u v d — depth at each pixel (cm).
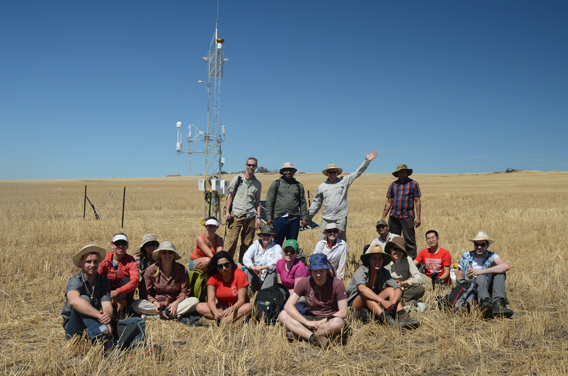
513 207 2472
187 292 612
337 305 532
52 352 438
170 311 586
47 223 1537
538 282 728
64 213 2048
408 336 514
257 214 863
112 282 611
